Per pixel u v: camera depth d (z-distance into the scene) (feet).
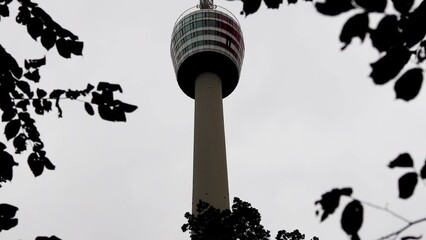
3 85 23.90
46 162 24.70
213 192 217.77
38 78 24.20
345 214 14.16
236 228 108.58
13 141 24.30
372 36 13.37
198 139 239.91
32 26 23.25
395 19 13.28
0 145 23.98
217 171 225.97
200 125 245.24
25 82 24.13
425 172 13.88
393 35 13.37
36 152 24.61
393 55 13.66
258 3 19.36
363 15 13.06
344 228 14.19
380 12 13.05
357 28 13.21
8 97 24.03
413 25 13.80
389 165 13.94
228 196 220.64
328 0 13.01
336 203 14.58
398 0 13.25
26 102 24.39
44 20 23.25
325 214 14.75
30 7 23.08
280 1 19.40
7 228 22.61
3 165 23.38
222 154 234.79
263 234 110.01
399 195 13.93
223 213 110.42
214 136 239.09
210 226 106.63
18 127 24.23
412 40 13.94
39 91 24.13
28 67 24.03
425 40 14.20
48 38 23.48
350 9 13.02
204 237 106.32
